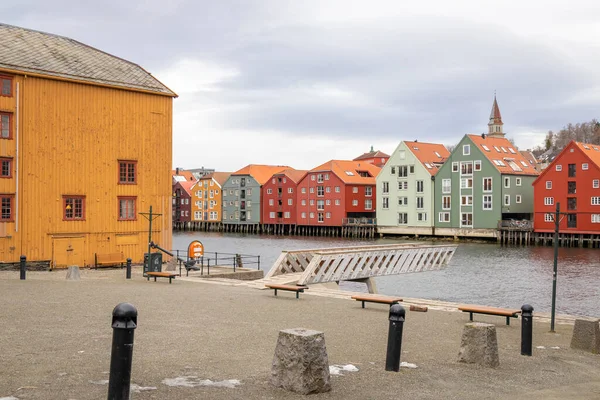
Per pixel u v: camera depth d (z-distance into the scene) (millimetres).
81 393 6609
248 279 29750
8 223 29547
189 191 135625
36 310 13430
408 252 27891
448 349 10773
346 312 15297
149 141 35062
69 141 31688
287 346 7102
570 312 30312
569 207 70688
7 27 33344
